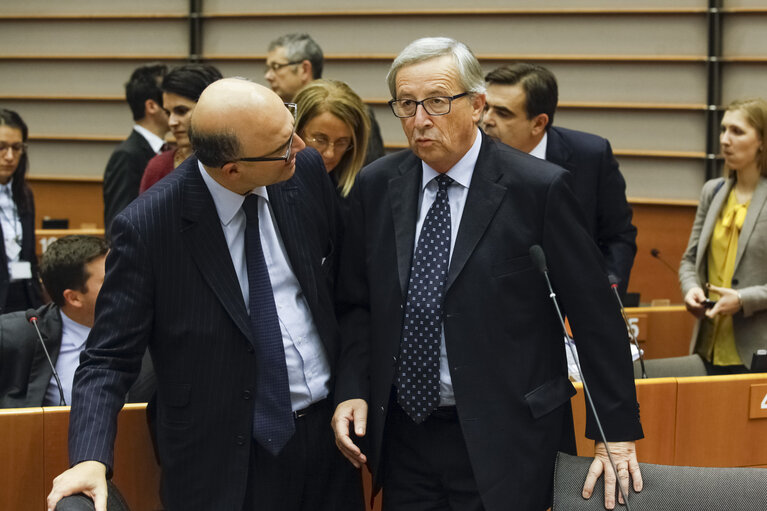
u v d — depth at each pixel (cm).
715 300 560
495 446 302
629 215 509
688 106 1027
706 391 416
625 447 308
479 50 1080
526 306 308
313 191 331
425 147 298
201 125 282
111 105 1185
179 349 302
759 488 299
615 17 1041
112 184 705
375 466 317
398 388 311
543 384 313
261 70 1141
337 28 1113
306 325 319
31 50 1195
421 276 309
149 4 1158
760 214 535
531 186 304
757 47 1013
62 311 424
